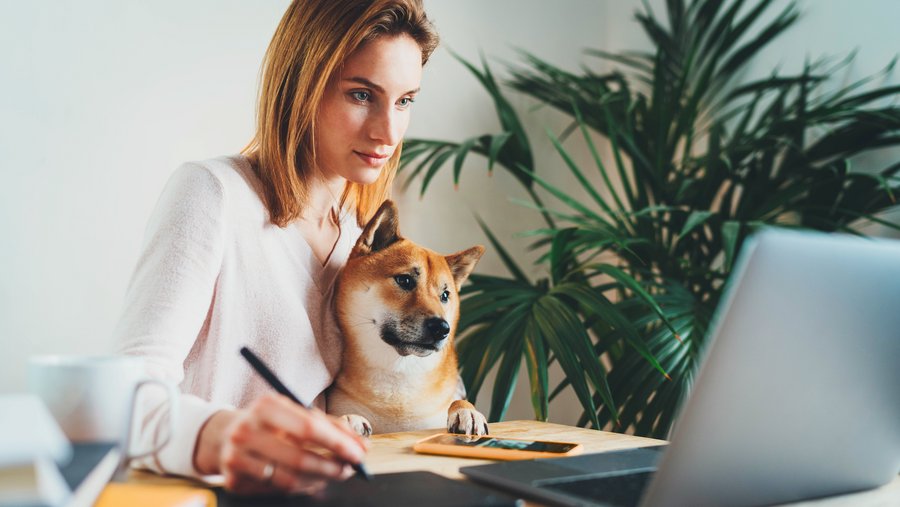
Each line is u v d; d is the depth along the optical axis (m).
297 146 0.99
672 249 1.81
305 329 0.97
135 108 1.54
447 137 1.96
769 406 0.51
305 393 0.97
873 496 0.62
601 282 2.15
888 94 1.53
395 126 1.01
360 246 1.03
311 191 1.04
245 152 1.09
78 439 0.56
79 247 1.48
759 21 1.96
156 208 0.92
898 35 1.61
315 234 1.06
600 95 1.93
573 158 2.21
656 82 1.84
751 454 0.53
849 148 1.65
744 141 1.81
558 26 2.20
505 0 2.08
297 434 0.54
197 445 0.60
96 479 0.47
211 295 0.88
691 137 1.83
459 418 0.90
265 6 1.71
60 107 1.46
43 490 0.35
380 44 0.96
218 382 0.92
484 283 1.58
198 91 1.62
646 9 2.10
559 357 1.29
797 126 1.64
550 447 0.78
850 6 1.72
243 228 0.94
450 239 1.95
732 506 0.54
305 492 0.56
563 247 1.46
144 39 1.55
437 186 1.93
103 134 1.51
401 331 1.01
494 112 2.05
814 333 0.50
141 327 0.78
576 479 0.61
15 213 1.42
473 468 0.66
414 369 1.03
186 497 0.50
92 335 1.49
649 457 0.72
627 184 1.80
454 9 1.97
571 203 1.70
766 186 1.71
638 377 1.38
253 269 0.95
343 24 0.95
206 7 1.63
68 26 1.47
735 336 0.47
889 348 0.54
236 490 0.55
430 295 1.04
